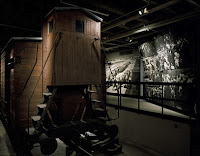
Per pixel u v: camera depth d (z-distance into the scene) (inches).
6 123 317.7
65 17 236.8
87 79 257.0
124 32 367.9
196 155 211.3
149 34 365.4
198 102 243.0
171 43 303.9
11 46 270.4
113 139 249.9
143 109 296.2
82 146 244.1
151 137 262.5
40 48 266.2
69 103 258.4
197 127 215.0
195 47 250.4
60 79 231.8
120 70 552.1
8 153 207.0
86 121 250.8
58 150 204.5
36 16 279.3
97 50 269.3
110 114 343.9
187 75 267.6
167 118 237.5
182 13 254.8
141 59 454.9
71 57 241.9
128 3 250.8
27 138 212.5
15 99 243.9
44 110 209.6
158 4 228.2
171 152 234.1
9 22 292.8
